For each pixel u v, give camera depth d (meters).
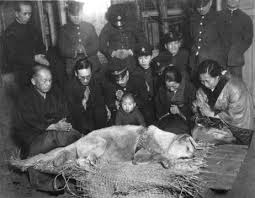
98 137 2.21
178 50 2.54
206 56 2.49
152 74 2.57
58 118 2.57
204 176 1.96
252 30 2.47
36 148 2.45
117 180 1.94
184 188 1.86
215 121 2.46
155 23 2.59
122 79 2.50
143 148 2.14
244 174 2.28
